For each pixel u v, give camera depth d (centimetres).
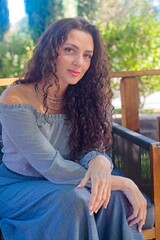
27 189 179
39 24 532
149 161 197
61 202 164
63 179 174
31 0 531
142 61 517
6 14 527
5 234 178
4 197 187
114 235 173
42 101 185
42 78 185
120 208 172
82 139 196
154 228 194
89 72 199
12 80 259
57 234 165
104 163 177
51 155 175
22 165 185
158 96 538
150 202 192
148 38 524
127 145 225
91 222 163
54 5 530
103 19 554
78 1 546
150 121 431
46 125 184
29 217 177
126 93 296
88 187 172
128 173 228
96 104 200
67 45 180
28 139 175
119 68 516
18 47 526
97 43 192
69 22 183
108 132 203
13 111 175
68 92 195
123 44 521
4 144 190
